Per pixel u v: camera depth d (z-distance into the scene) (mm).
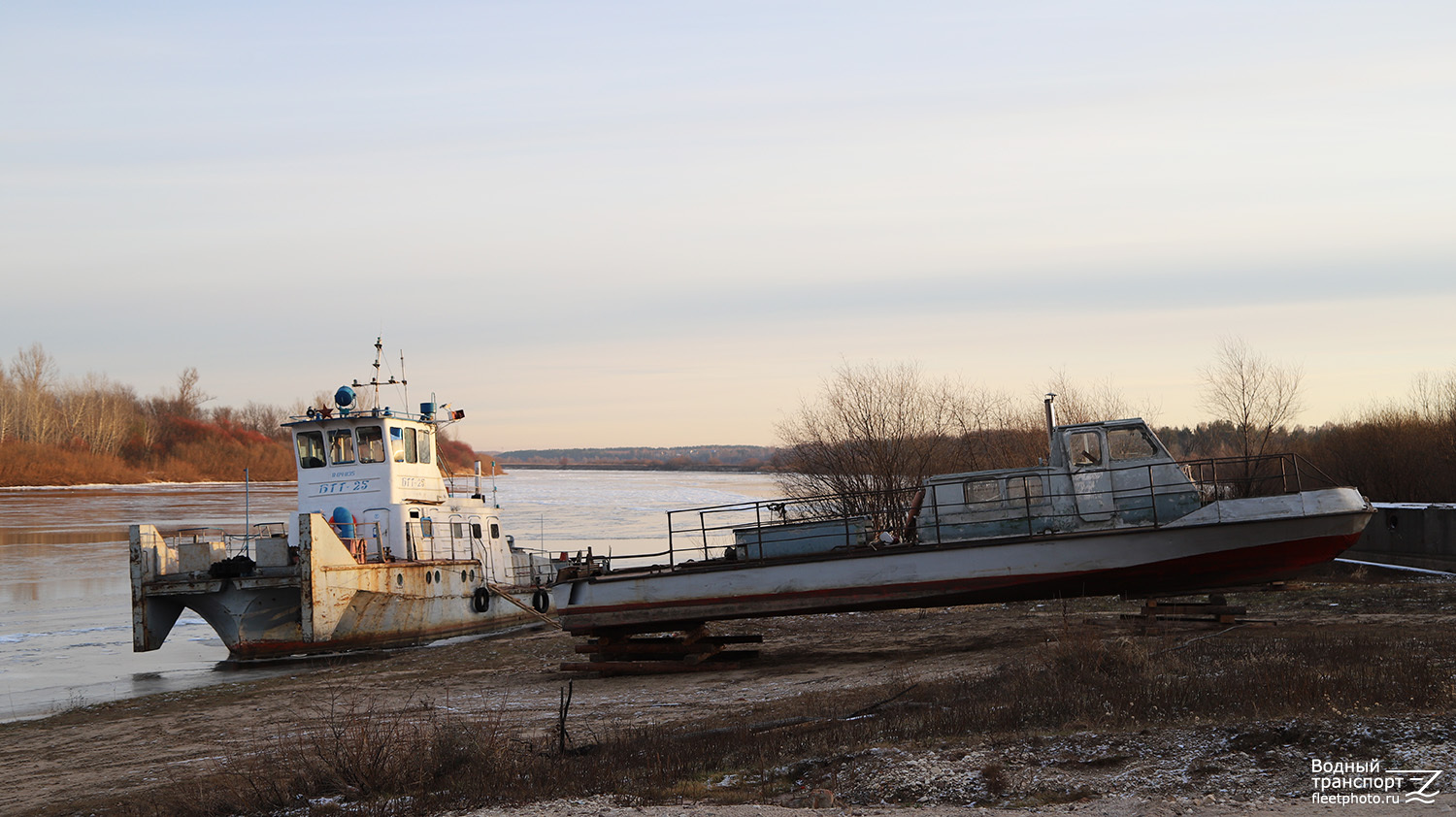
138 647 25766
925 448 41312
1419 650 13539
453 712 17188
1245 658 13719
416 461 30109
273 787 11875
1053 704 11781
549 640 27156
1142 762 9609
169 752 16125
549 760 12148
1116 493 19828
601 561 21859
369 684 21531
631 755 12086
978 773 9703
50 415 137875
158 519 77750
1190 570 18969
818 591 19797
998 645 19156
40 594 39438
